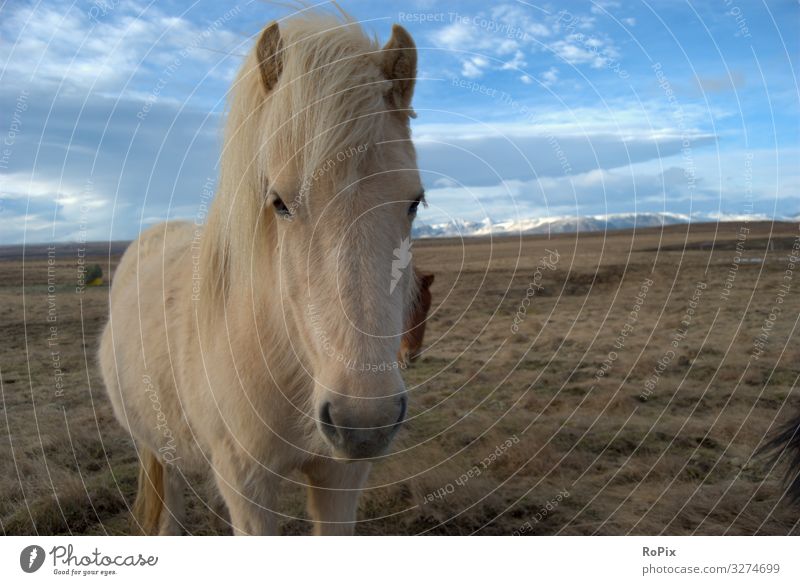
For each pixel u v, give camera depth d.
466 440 4.84
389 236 1.65
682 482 3.97
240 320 2.01
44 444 4.68
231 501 2.17
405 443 4.77
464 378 7.36
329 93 1.67
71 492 3.69
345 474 2.27
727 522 3.44
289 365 1.96
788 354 7.68
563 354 8.65
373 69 1.78
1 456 4.42
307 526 3.54
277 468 2.14
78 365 8.12
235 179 1.95
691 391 6.25
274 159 1.71
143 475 3.25
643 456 4.46
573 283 17.20
